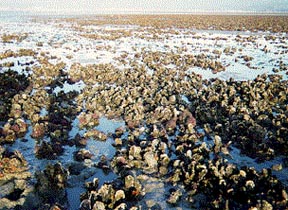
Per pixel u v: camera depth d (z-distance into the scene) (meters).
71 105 19.91
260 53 37.84
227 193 11.93
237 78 27.23
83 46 40.91
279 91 22.81
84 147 15.40
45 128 16.48
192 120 17.80
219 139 15.41
